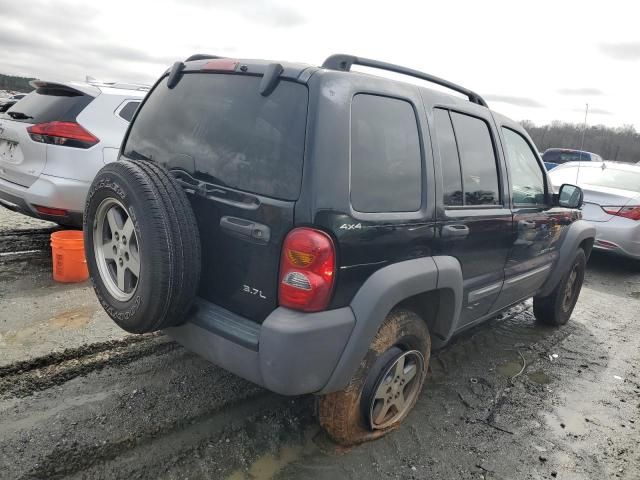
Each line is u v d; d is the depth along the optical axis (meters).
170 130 2.71
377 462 2.67
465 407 3.34
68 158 4.69
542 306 4.84
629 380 4.00
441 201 2.78
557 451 2.97
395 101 2.61
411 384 2.95
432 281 2.67
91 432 2.62
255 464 2.55
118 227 2.50
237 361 2.26
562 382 3.85
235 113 2.44
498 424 3.18
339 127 2.22
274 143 2.26
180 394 3.06
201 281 2.48
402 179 2.56
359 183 2.32
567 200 4.05
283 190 2.18
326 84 2.25
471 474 2.68
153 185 2.29
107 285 2.58
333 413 2.54
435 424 3.09
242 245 2.29
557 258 4.49
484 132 3.35
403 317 2.66
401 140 2.59
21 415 2.70
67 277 4.55
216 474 2.45
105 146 4.91
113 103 5.09
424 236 2.64
